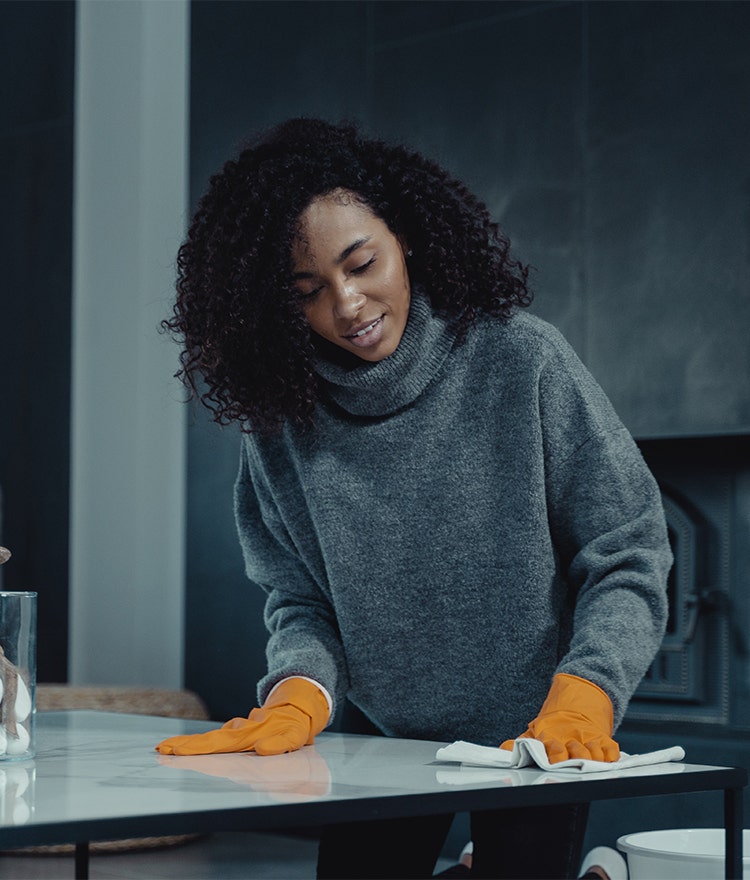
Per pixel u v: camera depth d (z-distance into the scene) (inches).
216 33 162.9
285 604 70.8
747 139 123.9
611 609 58.5
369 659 65.8
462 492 63.7
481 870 59.1
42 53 181.5
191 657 158.1
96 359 173.9
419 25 146.4
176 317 69.1
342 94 151.6
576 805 58.6
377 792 42.4
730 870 50.1
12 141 183.8
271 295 62.4
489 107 140.6
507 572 63.0
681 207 127.5
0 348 182.5
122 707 141.4
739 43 125.0
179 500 165.9
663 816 121.0
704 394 125.0
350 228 60.5
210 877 126.7
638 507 62.3
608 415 63.4
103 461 172.6
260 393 65.9
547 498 63.5
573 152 134.6
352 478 65.5
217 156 161.5
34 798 40.9
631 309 129.8
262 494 70.7
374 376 62.9
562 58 135.9
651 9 130.6
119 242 172.9
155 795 41.5
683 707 123.4
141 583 168.4
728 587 122.6
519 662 63.2
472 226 64.7
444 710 65.3
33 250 180.4
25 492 178.7
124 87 173.8
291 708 58.2
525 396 62.4
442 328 63.7
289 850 142.9
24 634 51.3
